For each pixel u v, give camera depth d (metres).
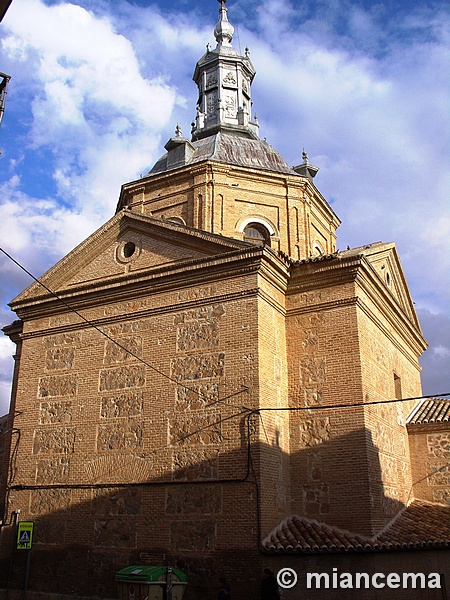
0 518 19.61
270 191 24.30
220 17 30.89
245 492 15.01
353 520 15.59
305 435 16.88
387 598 14.76
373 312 18.98
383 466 17.38
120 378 18.17
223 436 15.82
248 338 16.39
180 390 16.94
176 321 17.77
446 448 20.42
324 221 26.67
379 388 18.44
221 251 17.72
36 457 18.84
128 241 19.84
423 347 24.73
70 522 17.36
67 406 18.86
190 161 25.47
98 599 16.08
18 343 22.62
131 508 16.50
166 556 15.51
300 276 18.12
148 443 16.91
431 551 15.91
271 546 14.37
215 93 28.92
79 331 19.59
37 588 17.19
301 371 17.50
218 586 14.55
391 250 21.75
